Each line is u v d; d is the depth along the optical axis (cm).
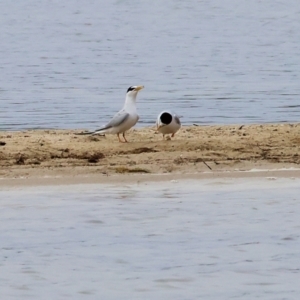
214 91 3044
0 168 1694
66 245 1327
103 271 1230
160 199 1548
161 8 7819
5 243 1332
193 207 1511
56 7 8019
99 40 5303
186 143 1864
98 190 1594
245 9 7606
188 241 1349
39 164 1722
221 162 1747
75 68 3831
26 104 2730
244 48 4759
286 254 1302
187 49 4725
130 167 1705
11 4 8294
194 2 8231
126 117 1842
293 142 1909
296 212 1488
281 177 1678
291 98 2847
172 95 2952
